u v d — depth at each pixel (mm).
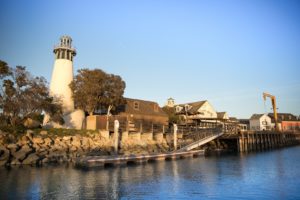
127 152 41594
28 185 20359
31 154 32156
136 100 58281
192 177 24750
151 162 35312
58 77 47469
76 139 38219
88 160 29719
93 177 24062
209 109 77688
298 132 88000
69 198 17141
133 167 30672
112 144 41594
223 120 61281
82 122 46875
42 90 37250
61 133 38406
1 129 33531
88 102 44844
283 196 17922
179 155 40750
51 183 21203
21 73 35344
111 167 30344
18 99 34594
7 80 34375
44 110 38656
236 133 55656
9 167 28812
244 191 19328
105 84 45906
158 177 24578
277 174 26484
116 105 48594
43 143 35188
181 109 74938
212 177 24812
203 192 18984
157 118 57531
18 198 16922
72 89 46156
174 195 18141
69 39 50250
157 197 17609
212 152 53906
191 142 50750
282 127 107750
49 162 33000
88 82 44062
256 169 29812
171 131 52906
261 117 101938
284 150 59688
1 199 16656
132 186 20688
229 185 21312
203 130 54062
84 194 18125
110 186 20562
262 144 64000
